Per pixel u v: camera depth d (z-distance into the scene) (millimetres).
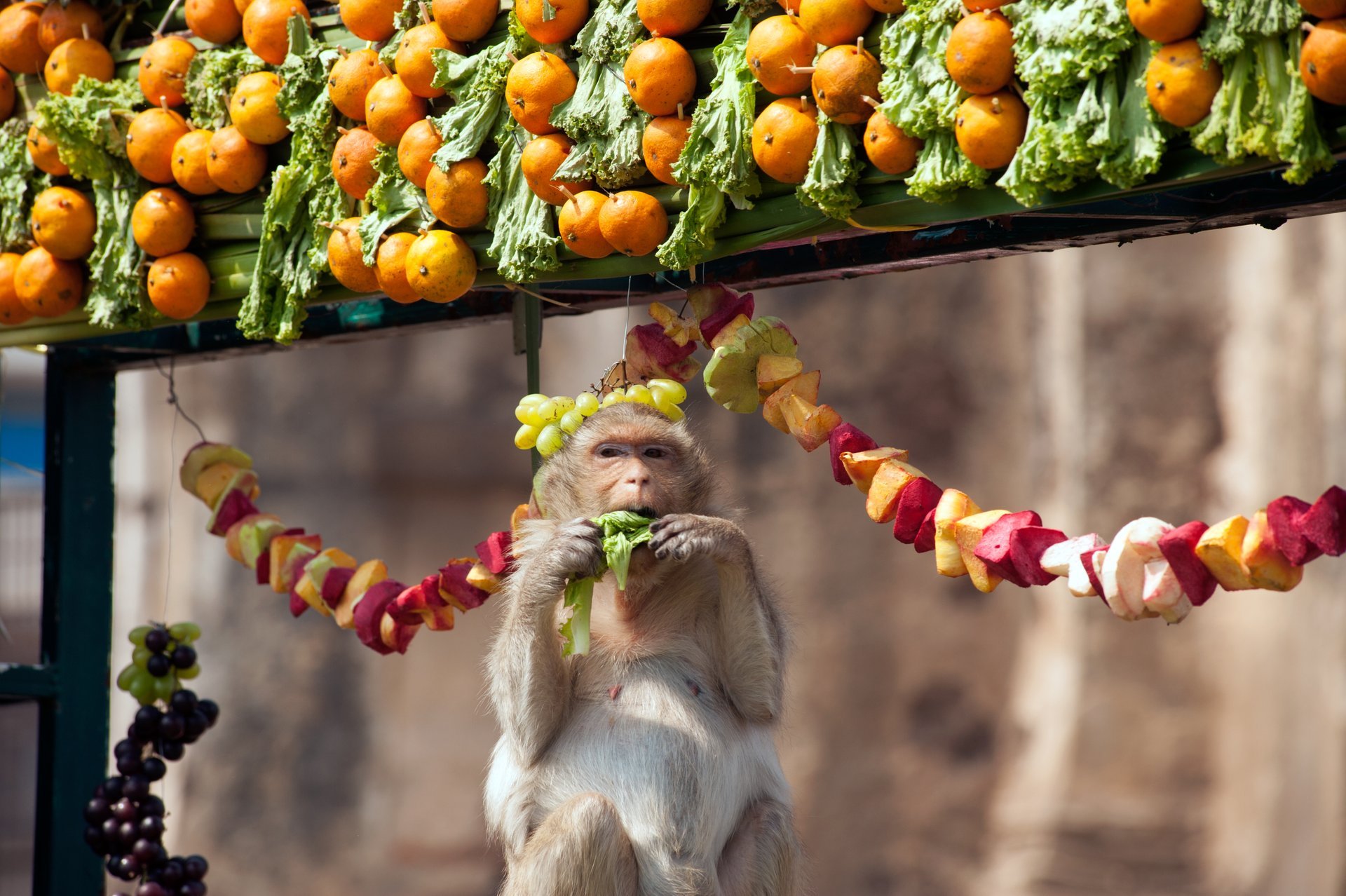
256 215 7535
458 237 6801
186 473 8742
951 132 5543
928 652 26281
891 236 7215
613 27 6270
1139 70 5102
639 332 7277
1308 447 24547
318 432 28172
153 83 7633
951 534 5938
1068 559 5559
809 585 26828
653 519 7012
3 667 8898
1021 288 26656
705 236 6164
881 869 25688
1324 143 4828
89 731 9312
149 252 7625
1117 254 25828
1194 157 5141
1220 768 24094
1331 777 23875
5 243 8180
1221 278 25453
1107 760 24469
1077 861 24234
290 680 27156
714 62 6117
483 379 28672
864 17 5656
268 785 26828
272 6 7285
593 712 7035
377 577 7758
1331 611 24172
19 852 25609
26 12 8125
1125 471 25562
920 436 27203
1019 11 5238
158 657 8883
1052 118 5238
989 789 25422
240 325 7379
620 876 6477
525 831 6836
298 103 7234
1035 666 25641
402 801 27250
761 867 6875
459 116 6602
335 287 7383
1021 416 26625
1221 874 23719
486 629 28375
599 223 6320
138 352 9297
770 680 6707
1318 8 4613
